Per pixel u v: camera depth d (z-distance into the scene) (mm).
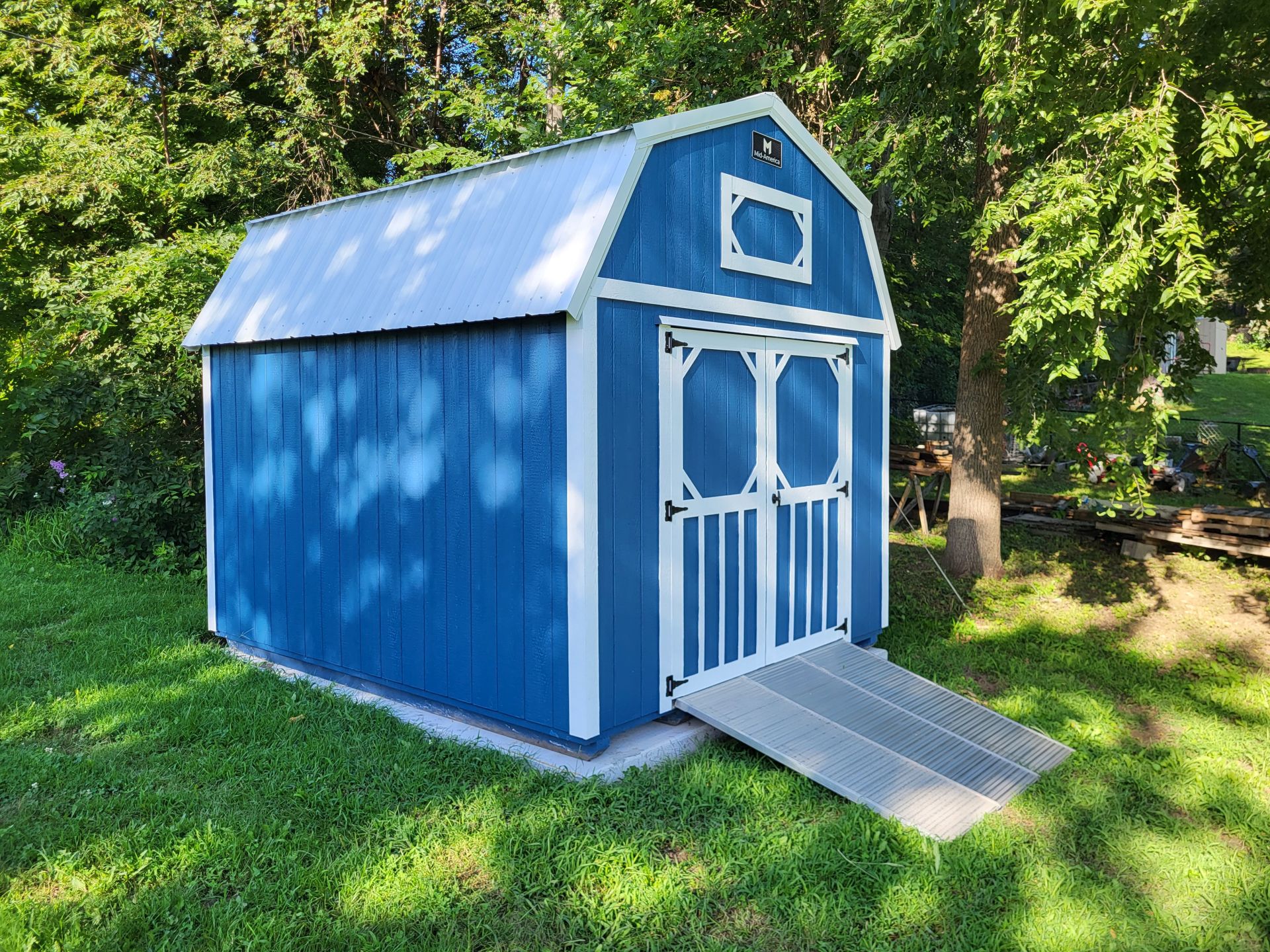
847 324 6555
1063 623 8094
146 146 12594
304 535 6172
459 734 5062
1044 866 3895
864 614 6820
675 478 5074
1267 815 4434
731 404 5488
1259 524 9312
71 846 3713
